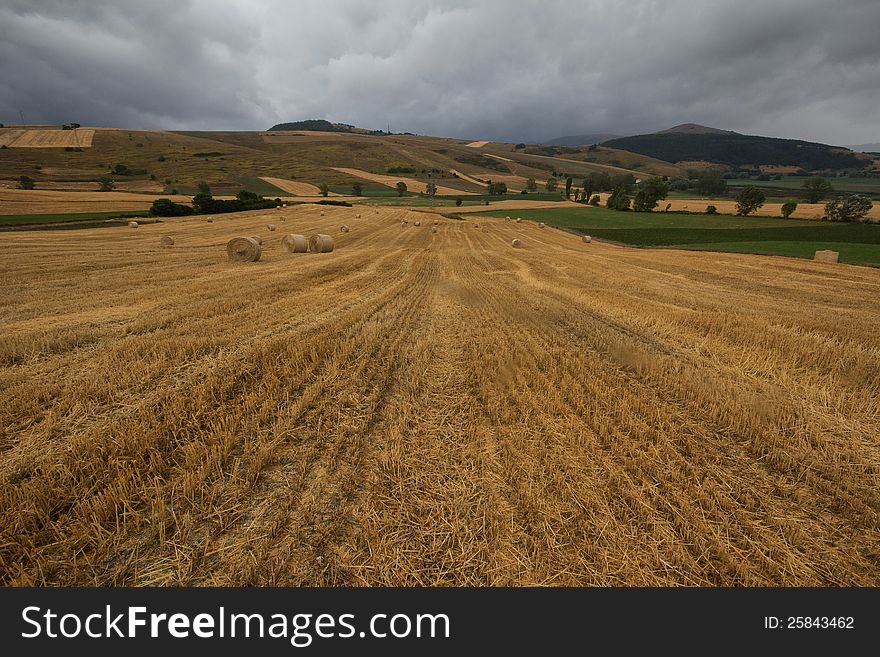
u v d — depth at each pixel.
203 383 5.82
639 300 14.11
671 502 3.77
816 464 4.43
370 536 3.30
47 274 16.11
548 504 3.66
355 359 7.37
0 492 3.62
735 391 6.16
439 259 25.50
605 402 5.71
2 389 5.73
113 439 4.37
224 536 3.28
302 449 4.46
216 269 18.47
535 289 15.91
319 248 27.48
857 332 10.23
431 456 4.36
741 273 22.58
